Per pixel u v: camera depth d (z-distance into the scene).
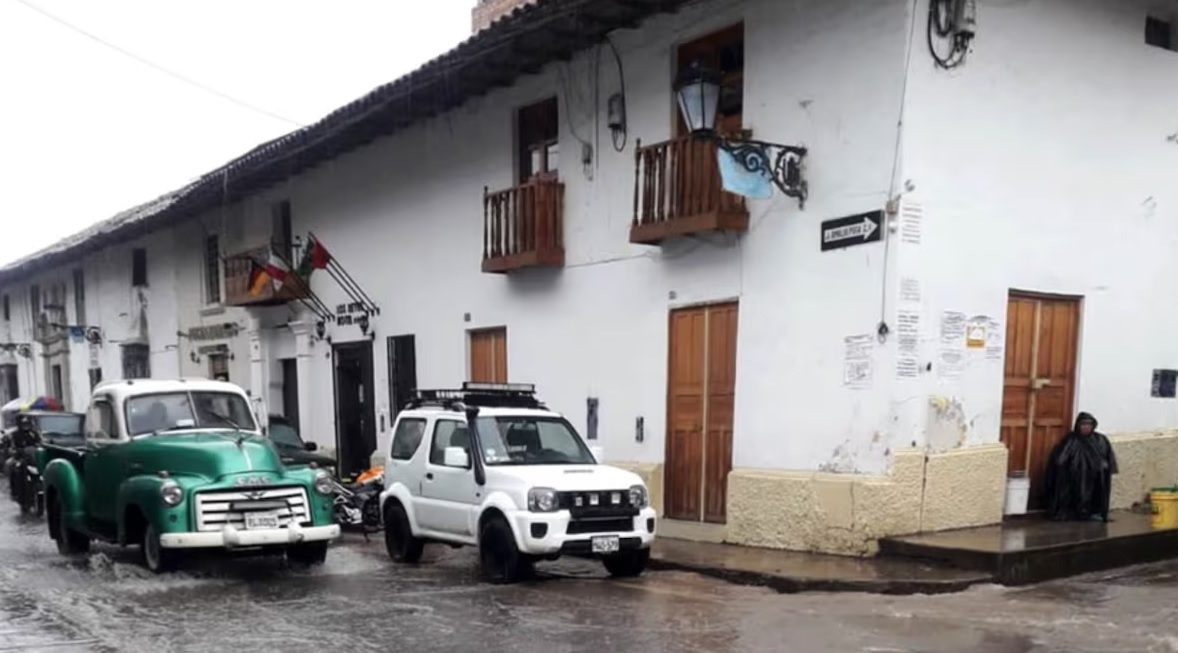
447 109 15.45
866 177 9.65
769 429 10.58
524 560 8.95
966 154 9.84
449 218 16.06
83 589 8.98
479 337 15.60
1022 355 10.60
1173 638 6.54
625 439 12.55
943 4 9.59
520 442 9.86
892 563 8.99
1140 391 11.68
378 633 7.08
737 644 6.61
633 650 6.51
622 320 12.63
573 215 13.48
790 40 10.49
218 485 9.41
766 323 10.65
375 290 18.14
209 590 8.86
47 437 18.44
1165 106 11.83
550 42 12.54
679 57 11.90
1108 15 11.13
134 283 28.38
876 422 9.48
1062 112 10.70
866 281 9.60
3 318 40.31
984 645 6.42
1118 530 9.66
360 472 17.80
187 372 25.69
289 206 21.25
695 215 10.84
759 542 10.38
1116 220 11.31
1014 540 9.04
